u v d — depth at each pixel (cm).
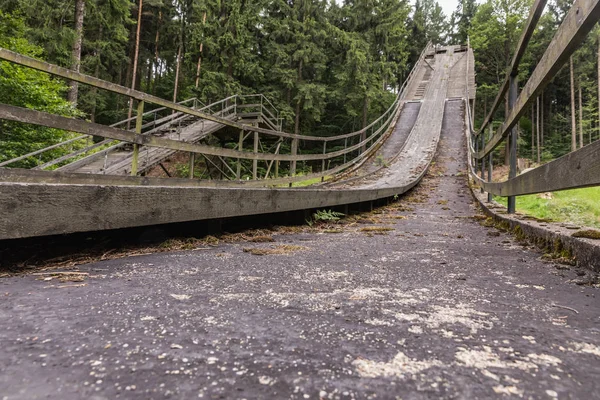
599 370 87
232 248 291
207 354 95
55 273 193
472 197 979
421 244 320
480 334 111
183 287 166
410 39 4584
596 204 876
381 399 73
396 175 1400
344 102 2702
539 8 281
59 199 215
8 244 224
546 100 3416
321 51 2455
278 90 2280
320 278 188
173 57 2920
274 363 90
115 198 248
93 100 1981
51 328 112
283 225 464
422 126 2377
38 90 748
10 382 78
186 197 305
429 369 87
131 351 96
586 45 2442
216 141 1633
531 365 90
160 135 1045
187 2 2455
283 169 2239
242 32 1970
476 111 3850
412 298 151
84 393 74
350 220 557
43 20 1316
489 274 200
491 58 3512
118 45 2375
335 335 109
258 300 146
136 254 256
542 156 2872
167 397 73
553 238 261
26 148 756
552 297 154
